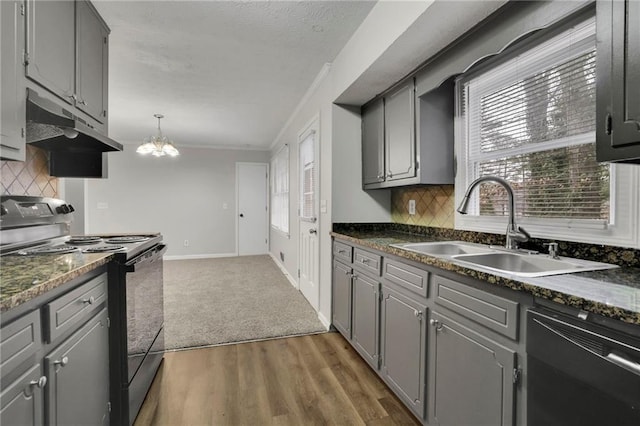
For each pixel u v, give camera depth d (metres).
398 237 2.31
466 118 2.03
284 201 5.05
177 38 2.26
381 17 1.86
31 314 0.89
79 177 2.13
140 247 1.77
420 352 1.52
